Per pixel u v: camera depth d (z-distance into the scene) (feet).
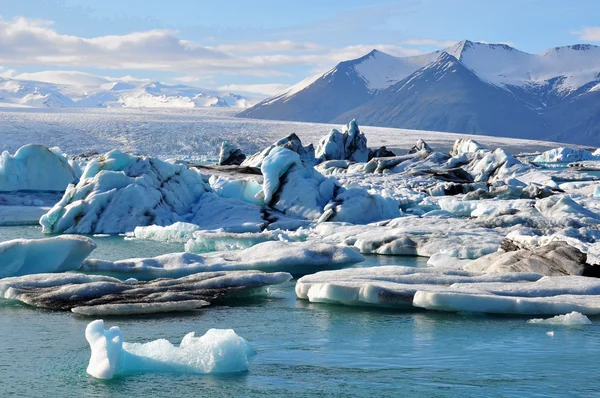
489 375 21.95
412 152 175.11
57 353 24.72
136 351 22.91
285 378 21.67
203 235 54.08
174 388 20.66
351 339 26.68
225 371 22.26
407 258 49.39
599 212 71.05
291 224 64.54
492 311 30.58
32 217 72.13
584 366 22.79
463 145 162.61
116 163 69.72
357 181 118.21
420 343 25.93
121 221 64.54
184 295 32.86
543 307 30.30
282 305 33.19
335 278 35.81
